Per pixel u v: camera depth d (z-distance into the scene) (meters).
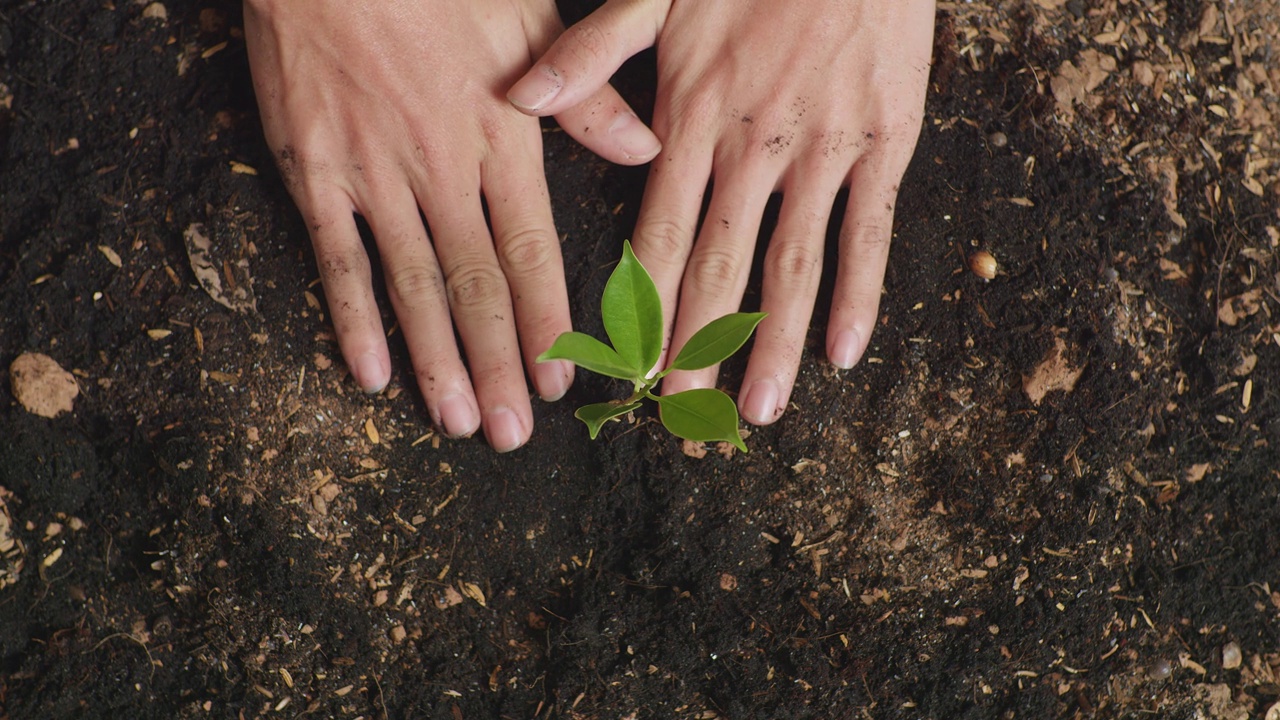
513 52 0.69
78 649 0.70
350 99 0.69
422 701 0.70
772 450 0.70
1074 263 0.71
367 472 0.70
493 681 0.70
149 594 0.70
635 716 0.71
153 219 0.70
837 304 0.69
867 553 0.71
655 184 0.70
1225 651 0.72
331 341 0.70
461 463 0.70
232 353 0.69
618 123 0.69
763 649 0.71
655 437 0.70
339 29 0.69
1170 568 0.72
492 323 0.69
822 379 0.70
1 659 0.70
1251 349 0.73
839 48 0.69
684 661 0.70
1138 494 0.71
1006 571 0.71
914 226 0.71
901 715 0.71
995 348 0.71
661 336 0.63
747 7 0.70
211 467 0.69
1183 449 0.72
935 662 0.71
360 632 0.70
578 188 0.71
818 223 0.69
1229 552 0.73
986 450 0.71
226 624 0.70
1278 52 0.76
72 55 0.71
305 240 0.70
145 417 0.69
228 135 0.71
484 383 0.68
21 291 0.70
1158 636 0.72
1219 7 0.76
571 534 0.71
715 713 0.71
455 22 0.69
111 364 0.69
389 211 0.69
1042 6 0.74
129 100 0.71
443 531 0.70
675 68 0.70
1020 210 0.71
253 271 0.70
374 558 0.70
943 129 0.72
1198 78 0.75
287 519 0.69
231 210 0.70
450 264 0.69
